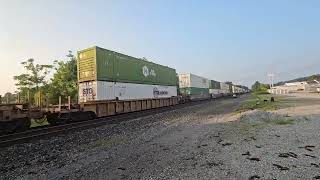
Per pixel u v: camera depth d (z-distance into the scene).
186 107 37.00
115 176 8.10
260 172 7.76
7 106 15.59
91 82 24.06
